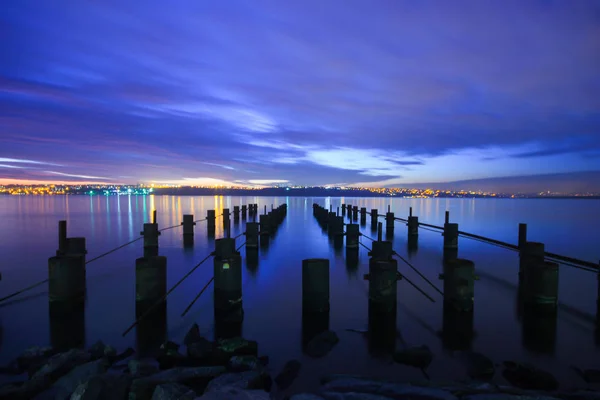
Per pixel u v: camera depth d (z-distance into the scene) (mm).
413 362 5445
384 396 4176
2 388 4453
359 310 7703
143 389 4316
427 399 4129
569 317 7273
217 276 7035
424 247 16391
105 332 6602
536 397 4066
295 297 8555
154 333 6523
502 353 5789
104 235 20422
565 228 26594
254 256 13977
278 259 13336
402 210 54281
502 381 4984
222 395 4059
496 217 38656
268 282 9930
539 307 7441
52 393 4426
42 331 6668
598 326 6828
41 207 54656
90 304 8086
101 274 10914
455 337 6332
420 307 7852
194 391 4367
